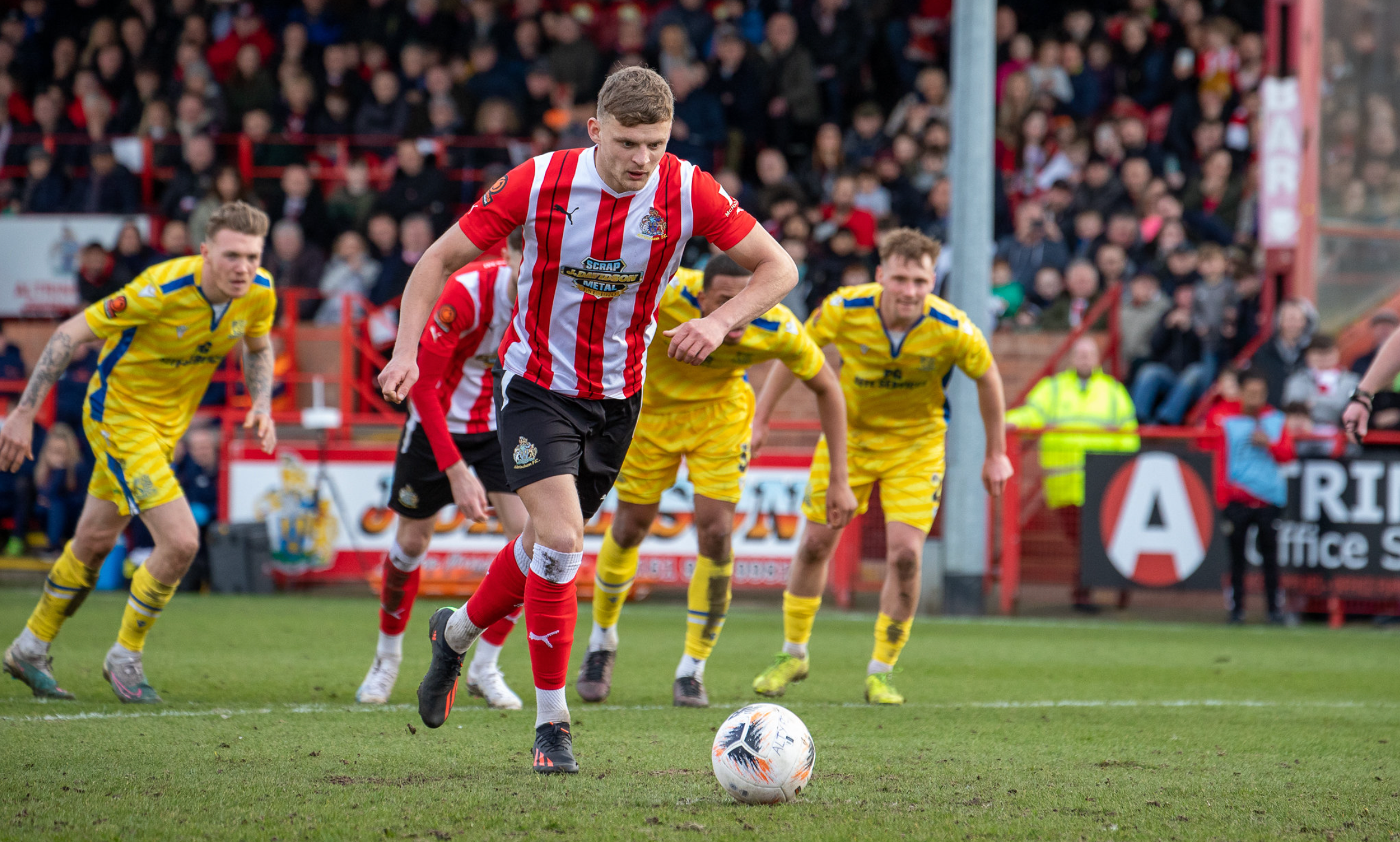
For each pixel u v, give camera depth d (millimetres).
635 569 16094
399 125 43094
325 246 40125
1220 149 40625
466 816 9188
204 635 22172
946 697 17125
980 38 28516
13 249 39500
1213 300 34062
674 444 15586
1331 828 9469
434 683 11359
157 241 40094
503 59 44125
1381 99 36594
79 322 14453
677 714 14883
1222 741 13594
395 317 35906
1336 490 27750
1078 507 28703
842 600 29766
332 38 46844
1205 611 30359
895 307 15688
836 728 14070
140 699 14773
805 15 43844
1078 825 9383
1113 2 45594
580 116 41750
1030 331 35625
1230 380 30172
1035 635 25078
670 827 8945
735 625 26250
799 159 42281
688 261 37656
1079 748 12906
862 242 37750
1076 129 40625
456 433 15203
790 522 29188
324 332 36500
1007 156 41250
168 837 8570
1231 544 27781
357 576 30203
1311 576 27891
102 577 30516
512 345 10781
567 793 9969
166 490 14836
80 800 9602
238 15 47062
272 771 10719
